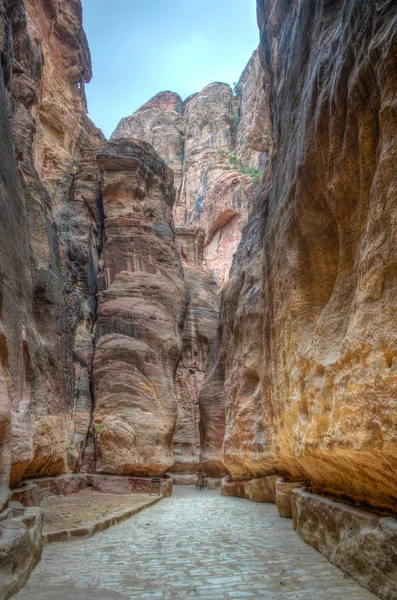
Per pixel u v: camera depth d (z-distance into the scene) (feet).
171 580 19.62
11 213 33.96
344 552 20.59
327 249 28.58
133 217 83.71
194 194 211.41
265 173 67.46
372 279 18.79
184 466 87.35
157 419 66.69
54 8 95.40
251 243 69.15
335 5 29.27
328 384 22.71
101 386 68.23
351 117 22.98
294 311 29.78
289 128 35.78
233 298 70.33
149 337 73.77
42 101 88.84
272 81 52.39
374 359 17.76
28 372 37.58
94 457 64.44
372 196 19.51
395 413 16.05
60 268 61.05
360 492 22.45
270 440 40.91
